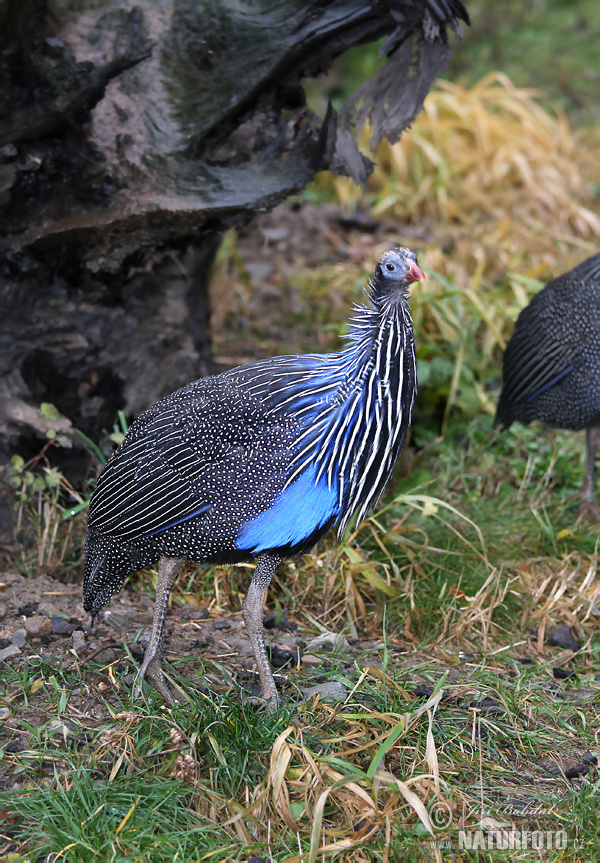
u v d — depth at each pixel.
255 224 13.88
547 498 9.57
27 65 7.15
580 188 15.05
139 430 6.50
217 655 7.15
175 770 5.78
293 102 8.31
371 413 6.15
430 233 14.26
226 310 12.01
